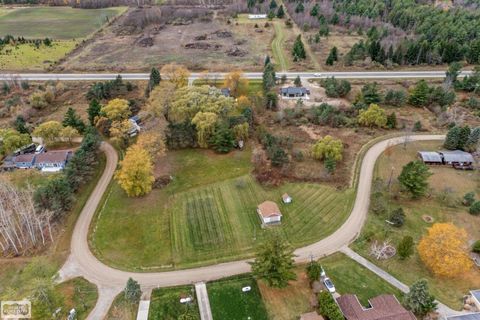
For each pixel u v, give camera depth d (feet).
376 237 196.03
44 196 205.46
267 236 198.18
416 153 260.01
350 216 210.18
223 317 159.94
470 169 244.42
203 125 259.39
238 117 285.43
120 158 271.08
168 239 199.93
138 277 179.52
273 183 235.40
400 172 241.76
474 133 253.85
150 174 237.04
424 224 203.41
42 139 280.10
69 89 370.53
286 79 382.42
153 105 285.23
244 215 213.87
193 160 264.31
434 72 392.68
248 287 171.73
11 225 189.26
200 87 297.53
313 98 345.10
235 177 245.04
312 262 173.27
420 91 320.50
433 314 156.46
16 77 379.55
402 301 159.94
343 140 277.23
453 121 291.17
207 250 193.06
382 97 330.95
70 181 225.97
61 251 192.95
